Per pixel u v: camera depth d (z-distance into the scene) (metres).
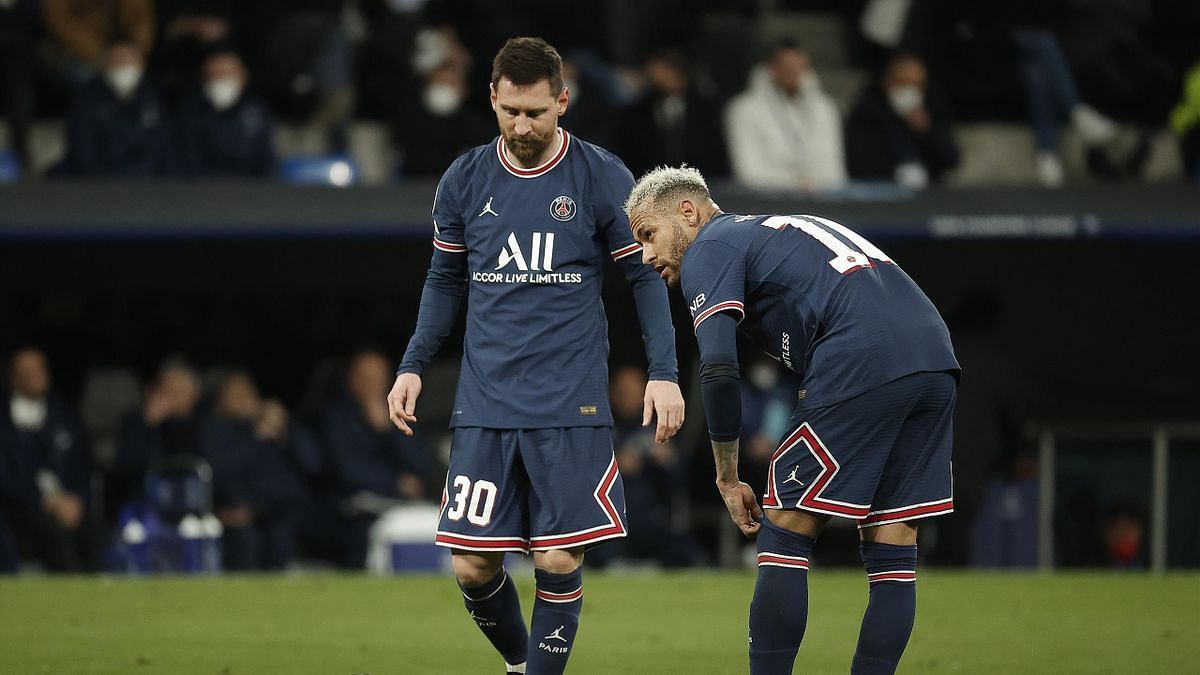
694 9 53.94
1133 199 44.16
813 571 36.84
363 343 46.06
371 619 26.70
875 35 55.84
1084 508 39.72
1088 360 44.62
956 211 43.19
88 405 44.06
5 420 38.12
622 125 47.25
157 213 41.72
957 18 55.12
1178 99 54.94
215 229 41.69
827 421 16.28
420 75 48.09
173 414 40.00
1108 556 39.66
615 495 17.22
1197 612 27.36
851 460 16.27
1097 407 39.75
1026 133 54.84
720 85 51.22
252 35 51.91
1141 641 23.64
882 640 16.52
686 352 44.81
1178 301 44.72
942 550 40.22
